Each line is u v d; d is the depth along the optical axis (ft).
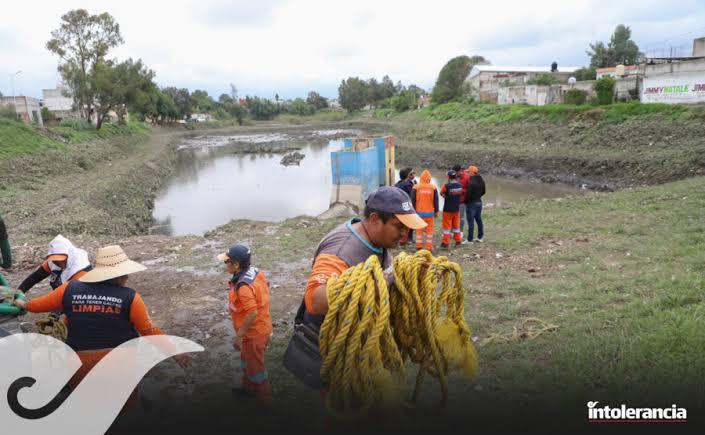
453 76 218.38
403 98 301.63
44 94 236.63
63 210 56.44
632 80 114.62
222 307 21.94
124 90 169.07
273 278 26.05
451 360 7.58
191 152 189.37
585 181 82.28
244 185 100.22
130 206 73.20
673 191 42.22
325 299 6.59
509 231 34.55
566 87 146.30
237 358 16.42
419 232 31.96
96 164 116.57
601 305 18.21
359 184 60.80
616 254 25.99
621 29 200.75
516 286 21.68
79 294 10.70
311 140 235.40
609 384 11.66
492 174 99.04
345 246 7.34
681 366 11.96
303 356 7.64
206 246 34.22
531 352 14.52
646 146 85.81
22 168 86.38
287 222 43.52
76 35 166.09
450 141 138.10
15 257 30.86
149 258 31.60
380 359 6.59
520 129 122.72
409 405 7.42
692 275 19.70
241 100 507.30
